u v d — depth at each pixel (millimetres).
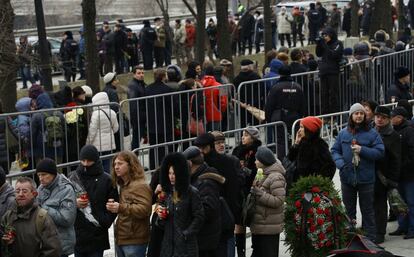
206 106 20000
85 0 26906
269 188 14016
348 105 22781
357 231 14195
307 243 13977
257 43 46625
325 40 22125
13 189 12633
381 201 15969
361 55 23969
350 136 15438
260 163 14078
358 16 49812
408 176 16078
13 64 25812
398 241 16156
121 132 18625
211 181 13055
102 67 39406
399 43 26859
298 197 14000
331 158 14477
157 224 12953
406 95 21578
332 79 22094
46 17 59719
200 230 13031
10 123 17188
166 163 12680
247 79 21797
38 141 17359
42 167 12734
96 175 13430
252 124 20844
